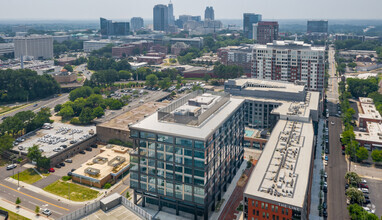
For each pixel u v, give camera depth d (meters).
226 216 183.50
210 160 173.75
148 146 177.38
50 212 186.88
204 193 169.50
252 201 155.75
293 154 192.88
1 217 179.62
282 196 153.62
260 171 175.38
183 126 179.88
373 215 168.00
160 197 182.75
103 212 130.25
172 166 173.50
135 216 128.62
